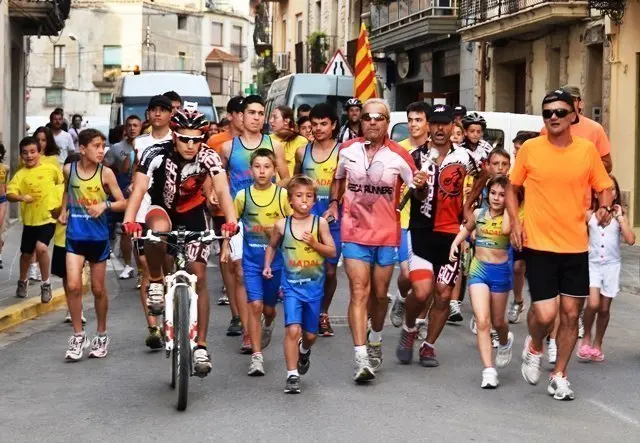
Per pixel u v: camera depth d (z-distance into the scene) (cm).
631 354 1064
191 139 859
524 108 3023
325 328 1128
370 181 894
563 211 841
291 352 866
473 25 2938
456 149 946
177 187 874
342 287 1520
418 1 3300
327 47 4556
